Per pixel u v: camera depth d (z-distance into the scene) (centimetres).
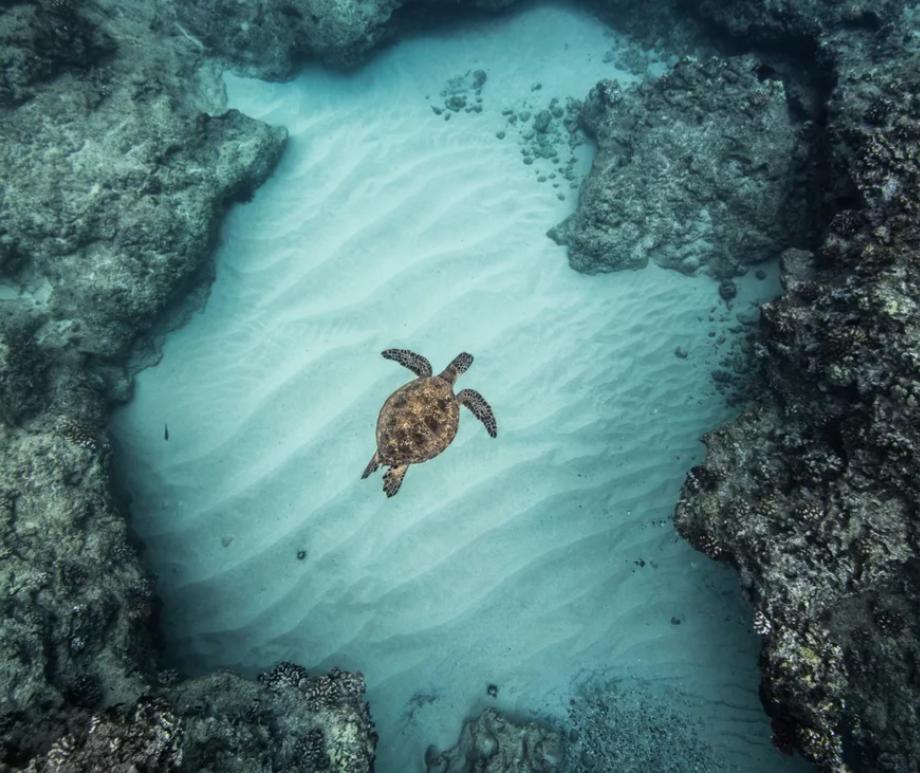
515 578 484
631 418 536
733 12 621
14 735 283
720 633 463
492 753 414
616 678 458
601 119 627
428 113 670
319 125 643
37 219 465
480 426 525
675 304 584
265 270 580
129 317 500
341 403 526
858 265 363
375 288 572
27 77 477
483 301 577
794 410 367
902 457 303
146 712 275
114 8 571
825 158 509
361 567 481
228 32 616
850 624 306
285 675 377
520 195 636
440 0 667
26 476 377
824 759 288
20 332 464
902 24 518
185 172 522
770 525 338
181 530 491
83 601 341
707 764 421
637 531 497
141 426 525
